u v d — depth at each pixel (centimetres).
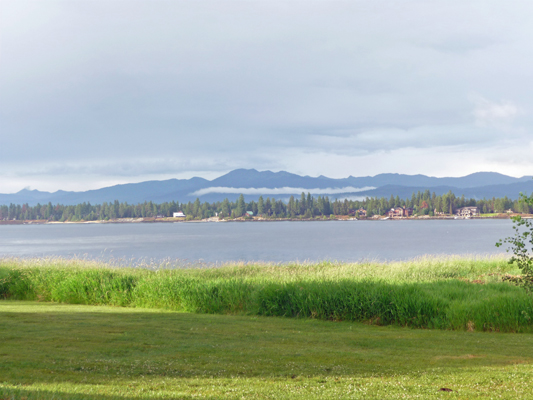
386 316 1245
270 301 1399
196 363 766
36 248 8469
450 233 12206
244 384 641
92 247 8588
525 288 1251
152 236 13562
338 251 6538
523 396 575
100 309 1472
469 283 1633
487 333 1092
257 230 17225
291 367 742
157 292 1568
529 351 871
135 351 854
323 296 1358
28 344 898
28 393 572
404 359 798
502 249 6394
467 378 664
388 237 10519
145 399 565
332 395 583
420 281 1697
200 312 1446
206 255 6197
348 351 868
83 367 730
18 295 1783
